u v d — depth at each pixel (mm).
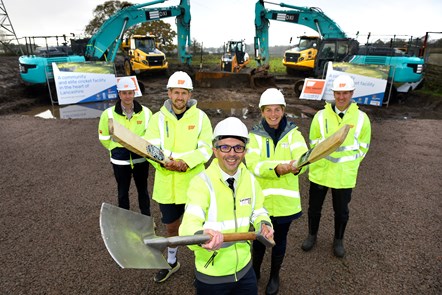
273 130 2500
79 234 3758
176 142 2740
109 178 5324
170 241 1566
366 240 3689
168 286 2961
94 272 3133
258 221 1885
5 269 3152
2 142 7238
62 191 4855
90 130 8148
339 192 3143
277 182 2488
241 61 20844
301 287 2965
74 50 15906
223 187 1838
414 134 8219
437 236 3768
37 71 12422
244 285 1939
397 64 12086
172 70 22797
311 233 3480
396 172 5711
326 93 12250
